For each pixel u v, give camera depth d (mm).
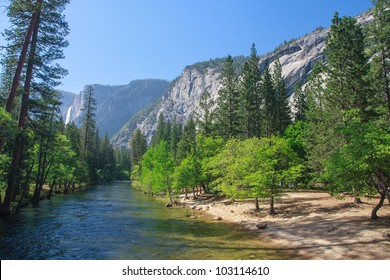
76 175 58812
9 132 19062
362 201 25438
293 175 23812
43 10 24000
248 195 25219
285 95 63844
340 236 15789
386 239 14258
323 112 32125
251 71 55375
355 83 28203
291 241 16109
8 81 29609
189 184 40156
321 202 26453
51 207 31172
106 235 18125
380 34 27312
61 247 15039
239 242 16297
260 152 24469
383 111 25516
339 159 16562
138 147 108688
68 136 64625
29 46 23906
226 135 49812
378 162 15438
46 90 25734
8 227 19875
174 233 18859
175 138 89438
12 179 24031
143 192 59406
